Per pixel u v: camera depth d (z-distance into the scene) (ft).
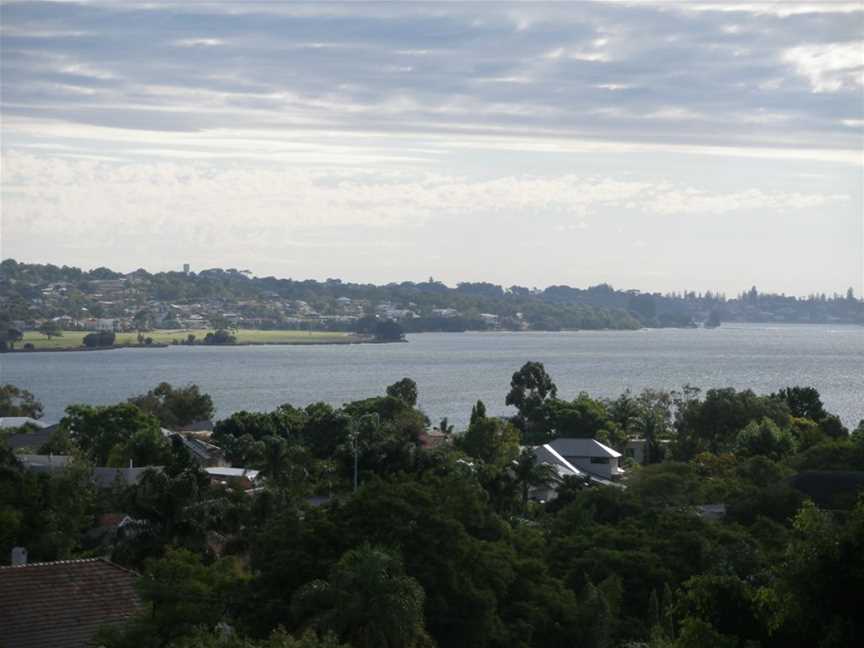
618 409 646.33
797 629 128.16
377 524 222.28
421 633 185.78
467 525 273.75
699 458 489.67
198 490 270.67
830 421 568.00
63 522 268.21
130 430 510.17
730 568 234.99
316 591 185.57
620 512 344.28
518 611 229.04
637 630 236.84
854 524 127.75
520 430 625.00
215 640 157.48
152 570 162.40
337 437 521.65
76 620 162.30
